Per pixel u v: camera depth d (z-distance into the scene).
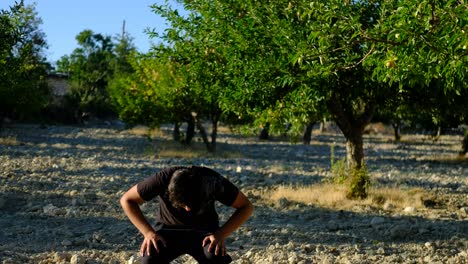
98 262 8.29
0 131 41.03
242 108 13.83
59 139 37.84
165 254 5.26
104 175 18.88
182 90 20.70
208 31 13.46
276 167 23.45
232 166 23.53
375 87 12.59
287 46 11.08
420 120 27.20
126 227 11.22
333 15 7.02
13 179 16.91
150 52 14.77
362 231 11.44
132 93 29.69
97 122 61.78
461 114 14.25
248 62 12.21
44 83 53.41
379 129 63.03
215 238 5.12
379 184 19.06
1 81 16.36
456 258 8.70
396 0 7.19
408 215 13.29
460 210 14.23
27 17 15.75
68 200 14.20
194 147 32.03
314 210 13.68
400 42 6.28
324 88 11.52
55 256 8.38
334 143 44.31
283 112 12.97
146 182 5.23
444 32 5.80
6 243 9.67
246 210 5.24
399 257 8.92
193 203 5.16
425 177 21.83
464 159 30.16
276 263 8.21
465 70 6.50
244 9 12.38
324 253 9.27
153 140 38.72
